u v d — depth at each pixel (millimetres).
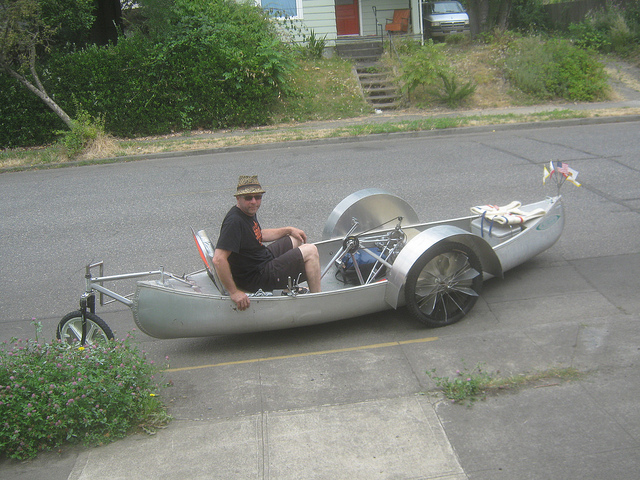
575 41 21500
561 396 3602
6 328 5422
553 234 5777
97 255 7199
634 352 4031
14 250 7605
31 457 3375
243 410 3744
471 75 18453
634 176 9000
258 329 4609
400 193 8945
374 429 3430
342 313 4703
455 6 23656
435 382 3902
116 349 3967
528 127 14180
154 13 16984
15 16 14078
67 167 13453
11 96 15867
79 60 15930
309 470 3125
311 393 3889
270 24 18938
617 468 2975
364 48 20562
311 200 8930
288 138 14195
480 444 3238
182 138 15555
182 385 4129
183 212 8805
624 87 18312
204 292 4777
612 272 5656
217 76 16359
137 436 3523
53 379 3645
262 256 4695
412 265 4488
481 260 5023
